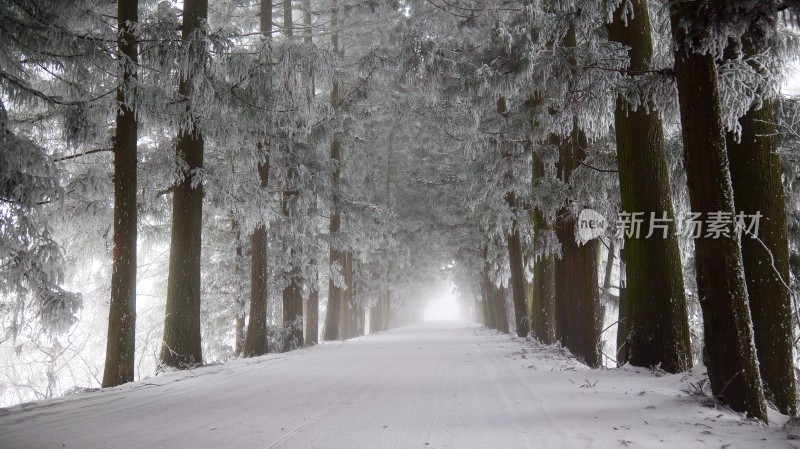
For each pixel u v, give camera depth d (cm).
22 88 917
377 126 3119
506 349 1641
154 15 1264
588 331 1252
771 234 704
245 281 1939
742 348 552
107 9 1293
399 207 3544
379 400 696
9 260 970
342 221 2711
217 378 1012
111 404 712
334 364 1262
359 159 2728
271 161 1816
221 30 1114
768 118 741
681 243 1240
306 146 1809
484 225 2183
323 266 2750
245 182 1418
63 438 498
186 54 1041
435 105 1773
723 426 486
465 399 687
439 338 2609
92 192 1249
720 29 550
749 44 772
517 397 691
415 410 614
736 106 710
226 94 1212
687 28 564
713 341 570
